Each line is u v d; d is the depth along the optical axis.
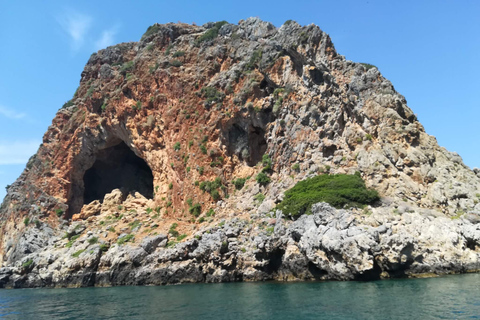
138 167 74.00
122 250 47.22
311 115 50.25
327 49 54.44
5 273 54.66
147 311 25.84
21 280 52.88
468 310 20.06
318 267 35.31
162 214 56.25
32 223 65.25
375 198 38.75
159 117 61.97
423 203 40.41
